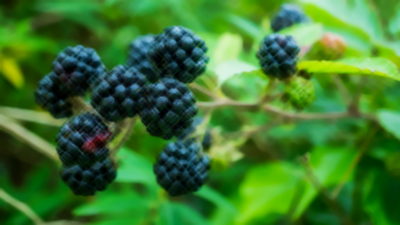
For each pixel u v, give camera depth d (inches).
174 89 12.0
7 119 16.7
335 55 14.2
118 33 21.2
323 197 16.4
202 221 15.2
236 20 16.9
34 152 23.2
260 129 15.3
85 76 12.5
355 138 16.0
